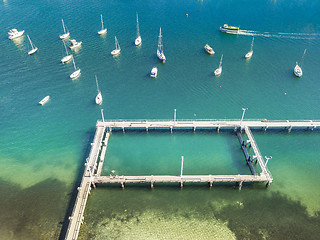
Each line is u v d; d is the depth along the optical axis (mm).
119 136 76875
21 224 53938
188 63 106062
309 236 52469
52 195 59500
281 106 86125
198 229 53094
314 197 59625
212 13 147125
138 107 85375
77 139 74625
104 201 58281
